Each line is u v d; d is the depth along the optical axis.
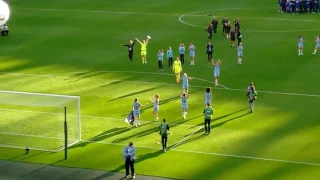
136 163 79.06
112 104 99.31
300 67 118.50
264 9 171.00
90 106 98.25
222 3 179.62
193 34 145.00
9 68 119.12
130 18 160.25
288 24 153.00
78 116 86.69
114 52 130.12
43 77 113.50
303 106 98.06
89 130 88.88
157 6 174.50
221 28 151.00
